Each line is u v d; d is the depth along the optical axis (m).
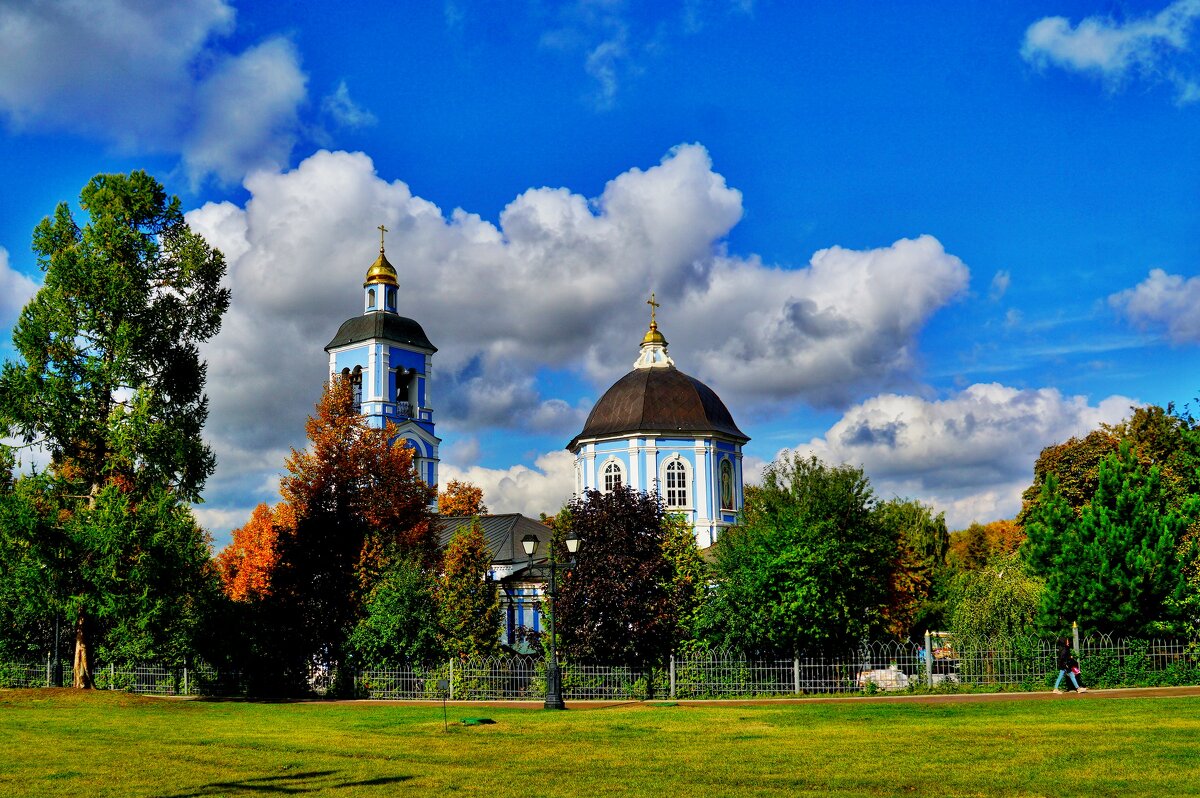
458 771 16.33
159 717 26.92
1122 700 26.08
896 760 16.55
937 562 61.59
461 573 44.62
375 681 36.88
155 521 32.59
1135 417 49.66
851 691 31.94
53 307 33.84
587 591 34.66
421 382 73.31
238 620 38.78
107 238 34.75
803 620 33.34
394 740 20.75
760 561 34.28
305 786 15.05
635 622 34.06
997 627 34.97
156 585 33.12
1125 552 32.50
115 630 33.84
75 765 17.50
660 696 32.94
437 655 38.03
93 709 29.36
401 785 15.02
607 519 35.69
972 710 24.59
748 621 33.59
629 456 60.28
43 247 35.78
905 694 31.31
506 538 62.28
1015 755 16.69
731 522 61.00
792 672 32.34
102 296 34.25
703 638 34.56
